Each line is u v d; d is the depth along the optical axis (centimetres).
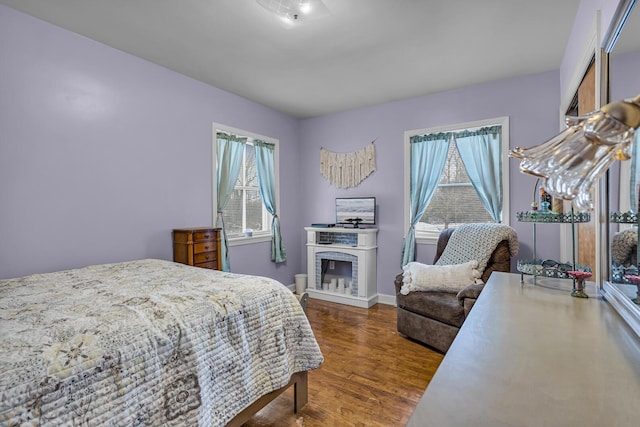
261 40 247
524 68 298
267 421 179
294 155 466
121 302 145
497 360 77
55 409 91
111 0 199
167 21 222
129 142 272
